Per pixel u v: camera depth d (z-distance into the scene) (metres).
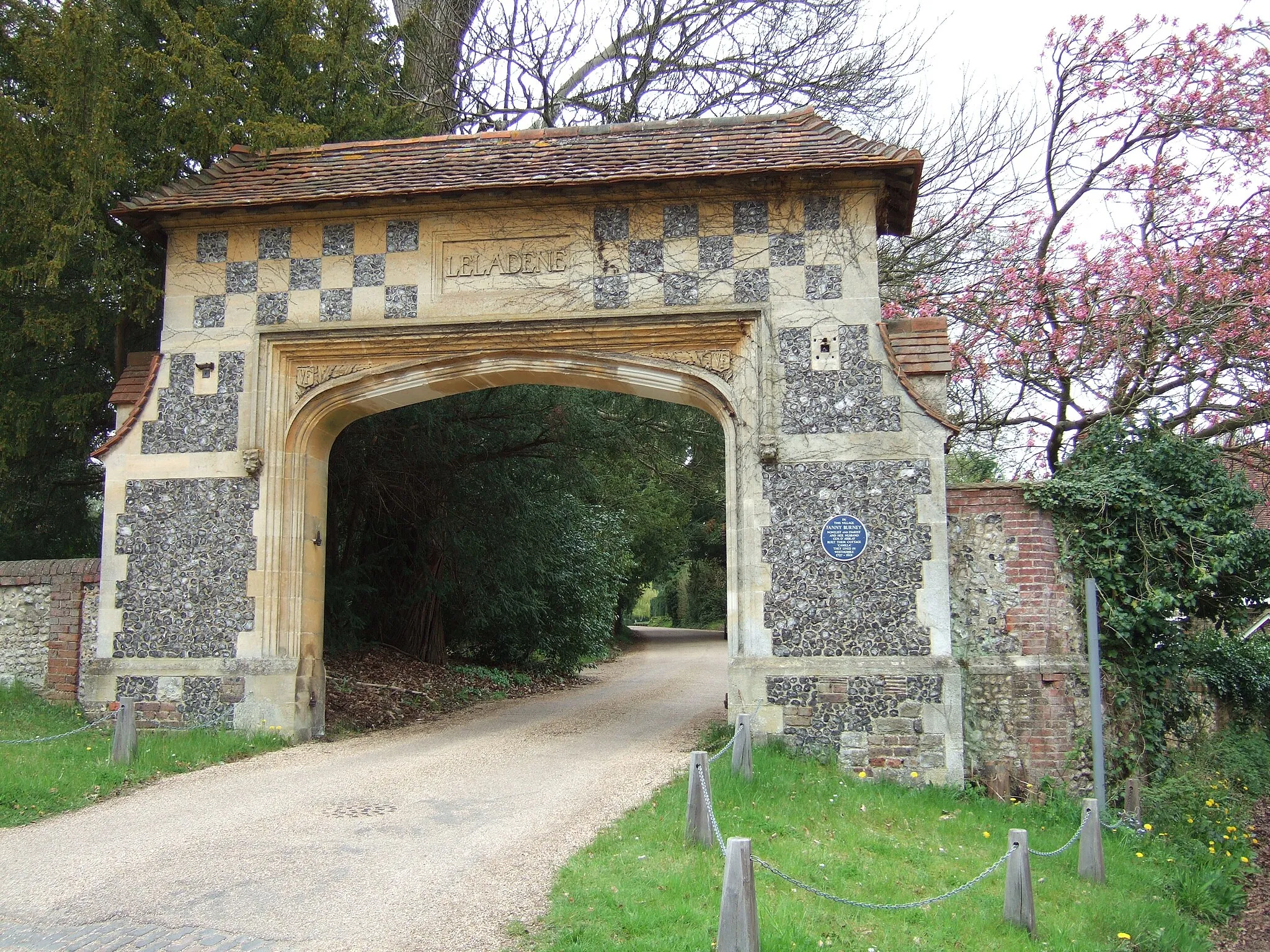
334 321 10.18
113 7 11.48
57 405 11.05
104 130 9.87
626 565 27.78
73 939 4.79
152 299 10.75
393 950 4.66
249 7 12.47
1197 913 7.55
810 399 9.48
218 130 10.91
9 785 7.36
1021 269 14.38
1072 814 8.45
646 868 5.79
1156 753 9.63
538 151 10.75
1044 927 5.92
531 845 6.36
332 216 10.29
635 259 9.88
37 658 10.59
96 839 6.48
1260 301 12.23
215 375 10.28
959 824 7.80
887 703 8.95
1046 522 9.53
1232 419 13.00
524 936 4.84
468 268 10.10
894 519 9.21
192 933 4.86
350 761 9.19
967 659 9.35
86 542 14.38
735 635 9.33
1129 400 13.53
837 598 9.17
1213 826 9.06
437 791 7.94
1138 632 9.46
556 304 9.91
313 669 10.29
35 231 10.05
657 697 16.16
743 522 9.41
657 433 16.33
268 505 10.02
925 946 5.30
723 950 4.38
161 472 10.20
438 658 17.02
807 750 8.97
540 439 14.66
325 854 6.16
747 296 9.70
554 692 17.14
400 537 16.20
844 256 9.63
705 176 9.53
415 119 15.70
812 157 9.70
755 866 5.97
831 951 5.00
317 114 12.60
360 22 13.12
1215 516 9.39
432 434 13.48
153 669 9.91
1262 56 13.57
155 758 8.62
